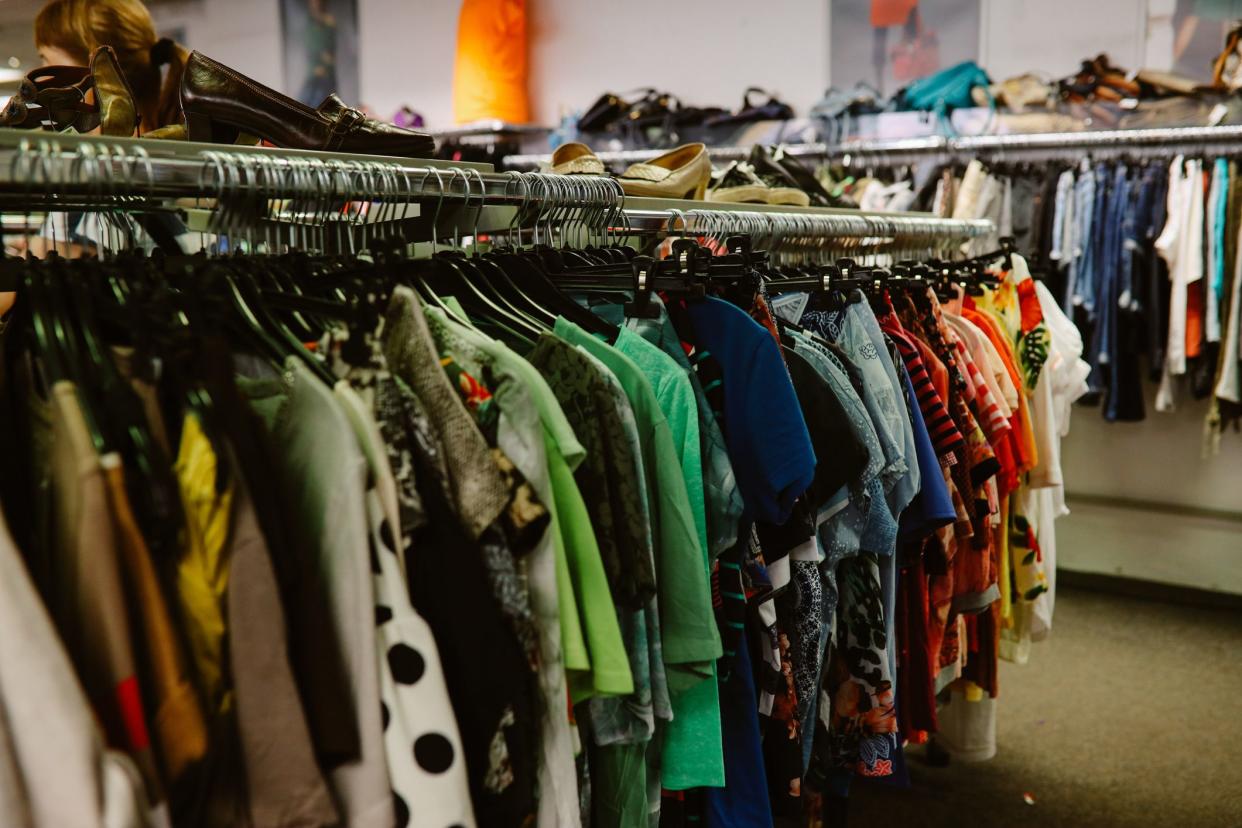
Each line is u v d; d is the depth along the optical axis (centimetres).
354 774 76
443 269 120
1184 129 356
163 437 74
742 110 453
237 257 102
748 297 133
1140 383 361
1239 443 384
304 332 101
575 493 98
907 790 240
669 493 110
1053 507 241
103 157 79
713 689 118
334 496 78
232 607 71
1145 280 354
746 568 125
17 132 76
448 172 109
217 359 73
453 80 532
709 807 131
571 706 101
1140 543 390
